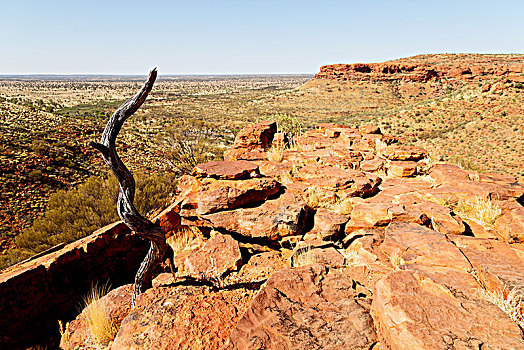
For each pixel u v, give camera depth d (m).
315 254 4.60
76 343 3.86
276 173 7.47
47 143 30.42
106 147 3.12
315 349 2.41
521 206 5.21
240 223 5.43
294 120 13.89
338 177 6.86
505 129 45.03
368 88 136.62
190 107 126.12
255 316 2.86
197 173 6.29
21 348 3.91
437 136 50.34
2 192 19.31
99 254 5.44
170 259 5.46
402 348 2.19
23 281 4.25
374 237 4.89
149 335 3.00
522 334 2.19
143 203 12.20
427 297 2.62
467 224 5.05
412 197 6.17
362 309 2.91
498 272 3.28
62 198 13.28
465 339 2.16
